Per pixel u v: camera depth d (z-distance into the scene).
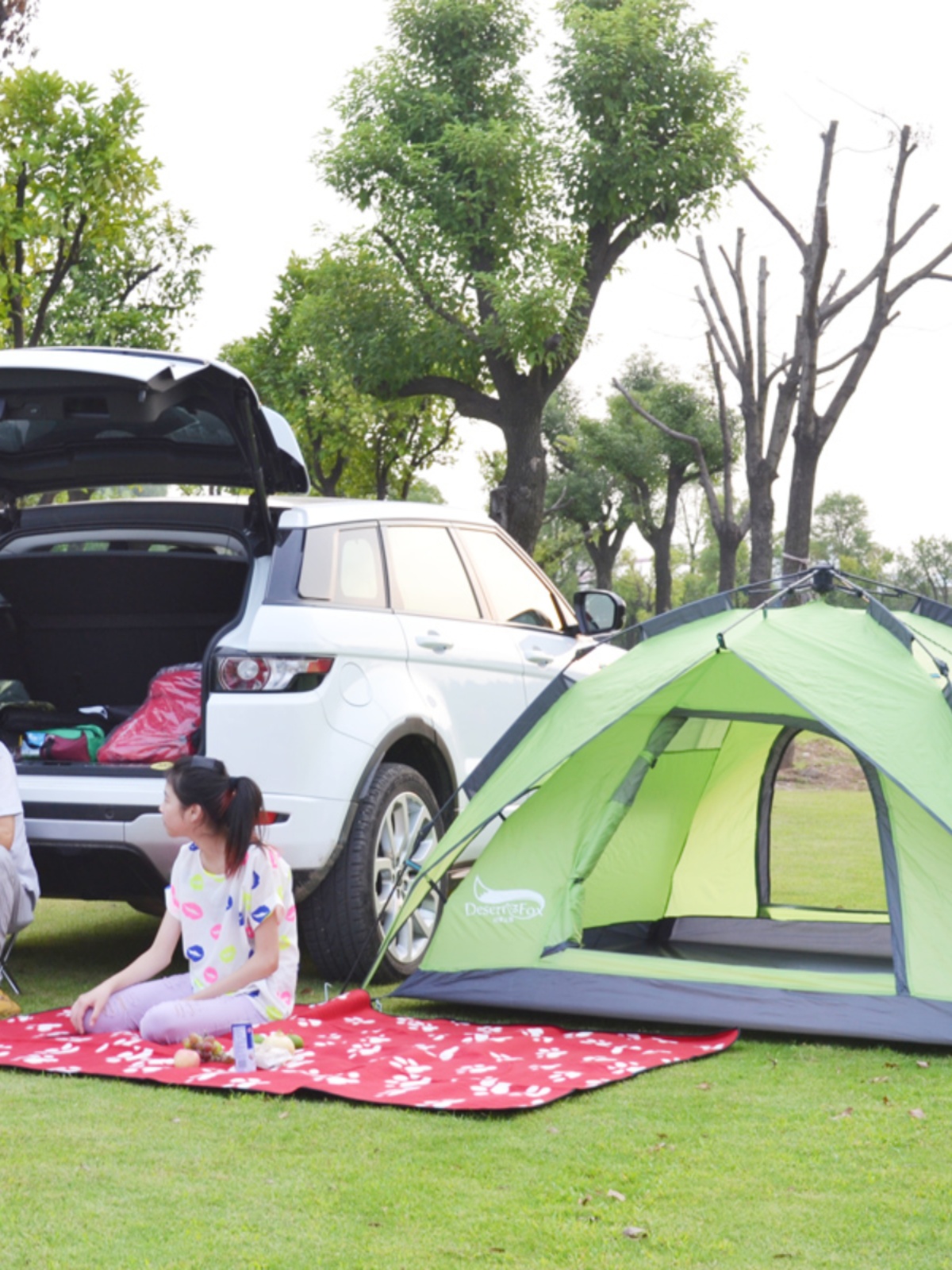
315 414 27.25
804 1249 2.66
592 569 57.22
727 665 5.25
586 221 20.02
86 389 4.88
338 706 5.29
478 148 19.09
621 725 5.42
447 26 20.56
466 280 19.97
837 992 4.63
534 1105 3.64
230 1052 4.17
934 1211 2.86
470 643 6.21
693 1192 2.99
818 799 13.61
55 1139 3.36
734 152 19.84
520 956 5.07
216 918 4.56
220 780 4.51
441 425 28.19
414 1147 3.31
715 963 5.05
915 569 57.34
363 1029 4.63
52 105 12.55
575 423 47.12
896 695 4.85
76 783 5.11
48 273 13.47
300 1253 2.63
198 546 5.67
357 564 5.71
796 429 15.13
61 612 6.11
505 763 5.31
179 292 21.92
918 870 4.69
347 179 19.81
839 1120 3.56
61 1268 2.55
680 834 6.41
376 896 5.46
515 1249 2.66
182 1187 3.01
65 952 6.28
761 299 15.84
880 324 14.90
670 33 19.91
